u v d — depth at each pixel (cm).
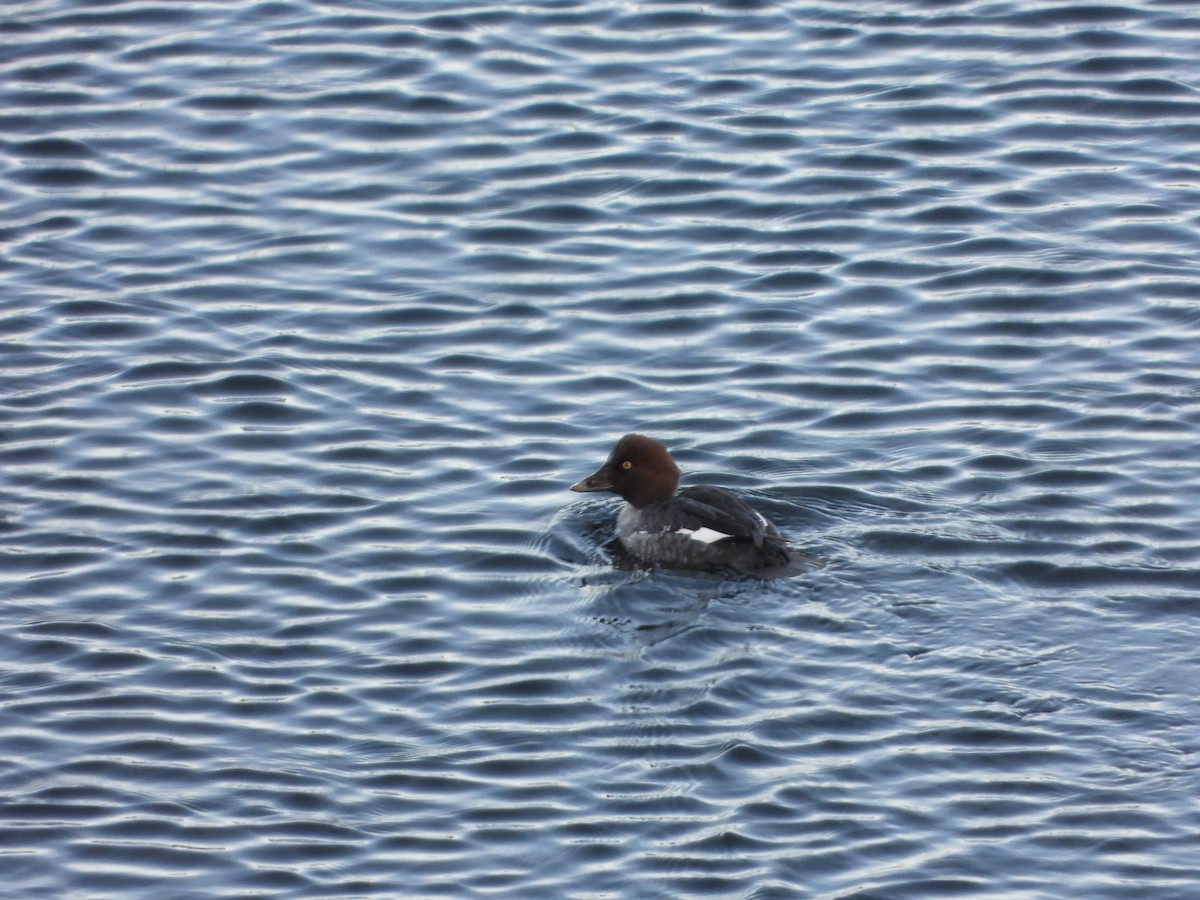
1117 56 2433
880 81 2414
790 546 1587
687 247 2131
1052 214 2150
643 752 1331
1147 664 1402
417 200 2228
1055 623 1461
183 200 2228
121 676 1447
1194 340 1919
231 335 1981
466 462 1769
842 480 1705
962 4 2573
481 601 1551
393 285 2072
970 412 1819
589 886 1201
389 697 1416
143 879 1223
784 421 1817
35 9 2611
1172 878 1188
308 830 1265
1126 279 2025
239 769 1332
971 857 1210
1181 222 2119
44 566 1600
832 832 1238
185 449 1788
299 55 2506
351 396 1875
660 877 1203
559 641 1483
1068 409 1814
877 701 1371
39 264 2103
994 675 1394
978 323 1972
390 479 1741
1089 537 1592
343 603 1550
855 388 1869
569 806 1278
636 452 1672
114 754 1352
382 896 1198
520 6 2619
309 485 1731
